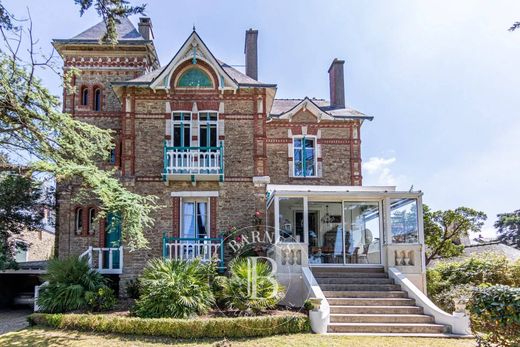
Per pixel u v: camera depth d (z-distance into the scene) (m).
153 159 18.03
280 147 23.30
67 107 21.11
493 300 9.26
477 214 26.48
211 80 18.59
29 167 13.33
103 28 22.27
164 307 12.99
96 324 12.41
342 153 23.34
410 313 13.51
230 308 13.62
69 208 19.94
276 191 16.42
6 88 11.75
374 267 16.44
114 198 14.10
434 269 19.47
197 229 17.97
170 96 18.42
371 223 17.70
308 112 23.62
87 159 14.16
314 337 11.80
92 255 18.34
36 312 14.32
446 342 11.55
